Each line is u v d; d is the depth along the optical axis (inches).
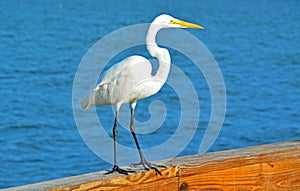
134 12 2960.1
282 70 1266.0
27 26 2204.7
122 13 2891.2
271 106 880.3
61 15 2699.3
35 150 649.6
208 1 3757.4
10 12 2778.1
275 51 1603.1
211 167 183.5
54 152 637.9
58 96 959.6
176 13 2962.6
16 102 908.0
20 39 1822.1
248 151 192.9
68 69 1249.4
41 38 1863.9
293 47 1701.5
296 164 194.1
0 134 722.8
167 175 180.2
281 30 2196.1
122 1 3629.4
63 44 1721.2
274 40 1889.8
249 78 1153.4
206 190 183.8
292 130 745.0
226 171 185.5
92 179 173.0
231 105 887.7
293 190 194.7
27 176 569.3
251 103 904.9
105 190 173.2
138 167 199.0
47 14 2736.2
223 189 185.5
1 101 916.0
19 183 551.2
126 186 176.6
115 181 174.6
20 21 2386.8
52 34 1978.3
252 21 2554.1
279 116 815.1
